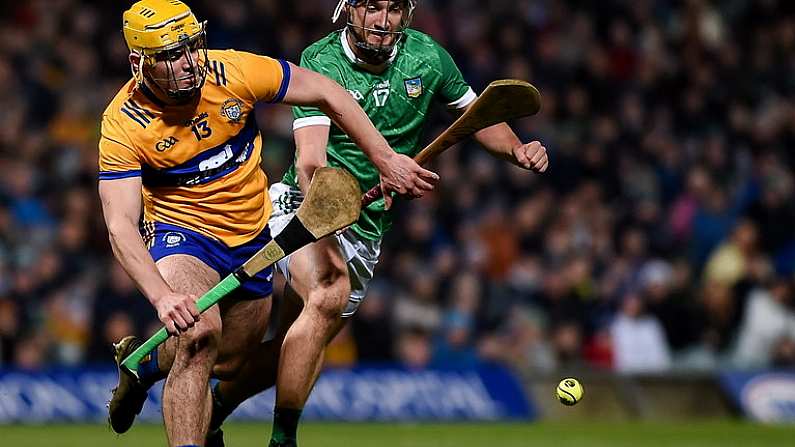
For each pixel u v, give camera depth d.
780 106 58.94
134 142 18.09
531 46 57.03
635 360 44.00
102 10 53.22
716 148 54.06
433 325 43.34
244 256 19.56
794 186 54.62
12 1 51.81
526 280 45.88
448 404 39.81
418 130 21.56
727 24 62.50
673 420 41.50
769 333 45.72
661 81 58.25
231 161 18.94
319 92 18.94
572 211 48.81
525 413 40.50
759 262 47.72
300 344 20.16
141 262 17.39
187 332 17.98
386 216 22.09
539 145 20.81
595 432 36.28
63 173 46.50
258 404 38.53
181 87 17.83
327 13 54.56
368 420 38.94
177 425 17.86
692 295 46.12
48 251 42.16
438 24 55.84
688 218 50.81
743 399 42.19
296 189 21.80
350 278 22.38
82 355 39.91
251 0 53.91
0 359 39.50
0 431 33.91
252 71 18.58
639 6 60.81
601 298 45.44
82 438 31.97
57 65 50.50
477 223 48.12
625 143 54.03
